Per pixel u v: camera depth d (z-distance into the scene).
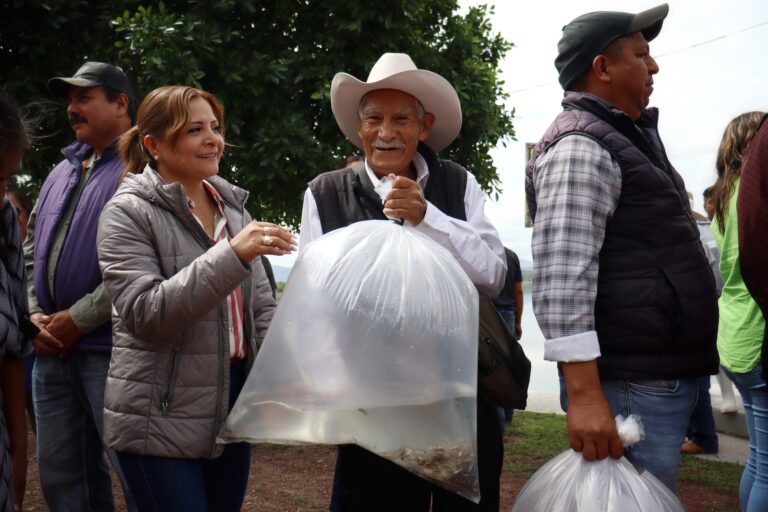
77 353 2.95
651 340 2.16
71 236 3.00
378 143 2.38
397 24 7.09
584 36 2.34
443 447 1.99
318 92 6.90
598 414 2.11
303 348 1.98
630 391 2.19
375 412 1.95
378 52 7.24
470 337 2.07
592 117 2.25
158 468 2.23
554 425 6.11
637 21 2.30
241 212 2.62
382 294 1.97
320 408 1.93
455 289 2.07
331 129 7.17
